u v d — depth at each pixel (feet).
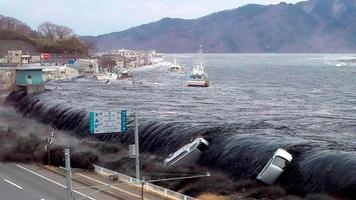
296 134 227.61
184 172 181.88
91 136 245.65
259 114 312.09
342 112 327.88
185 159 192.13
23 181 177.88
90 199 153.69
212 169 186.50
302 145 187.11
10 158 206.28
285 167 166.81
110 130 168.25
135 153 168.66
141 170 190.19
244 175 175.94
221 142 198.80
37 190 166.91
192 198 144.15
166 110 322.14
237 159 183.73
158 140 222.07
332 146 191.21
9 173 188.34
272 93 474.49
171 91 481.05
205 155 194.90
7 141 231.09
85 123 257.75
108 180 174.81
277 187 161.68
